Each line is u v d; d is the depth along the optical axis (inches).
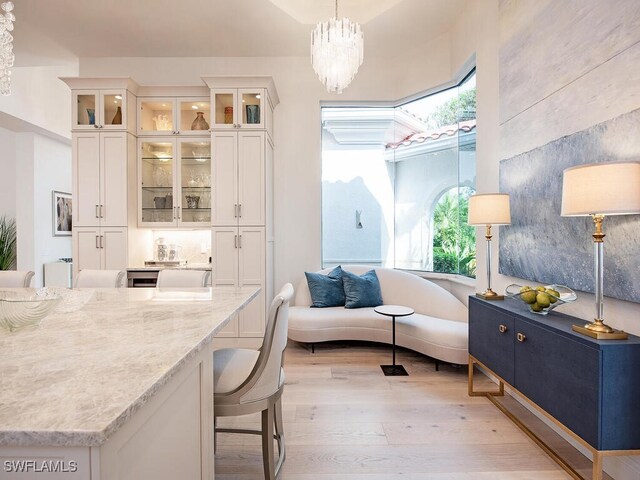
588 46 71.1
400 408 96.8
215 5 134.6
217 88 153.0
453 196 157.5
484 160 120.3
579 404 59.9
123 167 154.3
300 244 173.3
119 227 154.6
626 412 55.3
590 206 56.8
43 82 210.2
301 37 155.9
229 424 89.8
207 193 166.2
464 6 135.3
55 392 29.0
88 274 109.0
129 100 156.4
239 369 62.5
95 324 52.7
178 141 162.9
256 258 153.3
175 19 142.9
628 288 61.9
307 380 115.6
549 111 83.7
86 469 24.5
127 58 171.3
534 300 78.4
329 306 157.3
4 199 231.5
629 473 65.0
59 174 240.2
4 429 23.3
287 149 172.7
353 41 111.1
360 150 182.1
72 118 154.6
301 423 88.9
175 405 39.8
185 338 45.2
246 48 164.6
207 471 49.8
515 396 102.3
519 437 83.1
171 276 105.0
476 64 125.7
